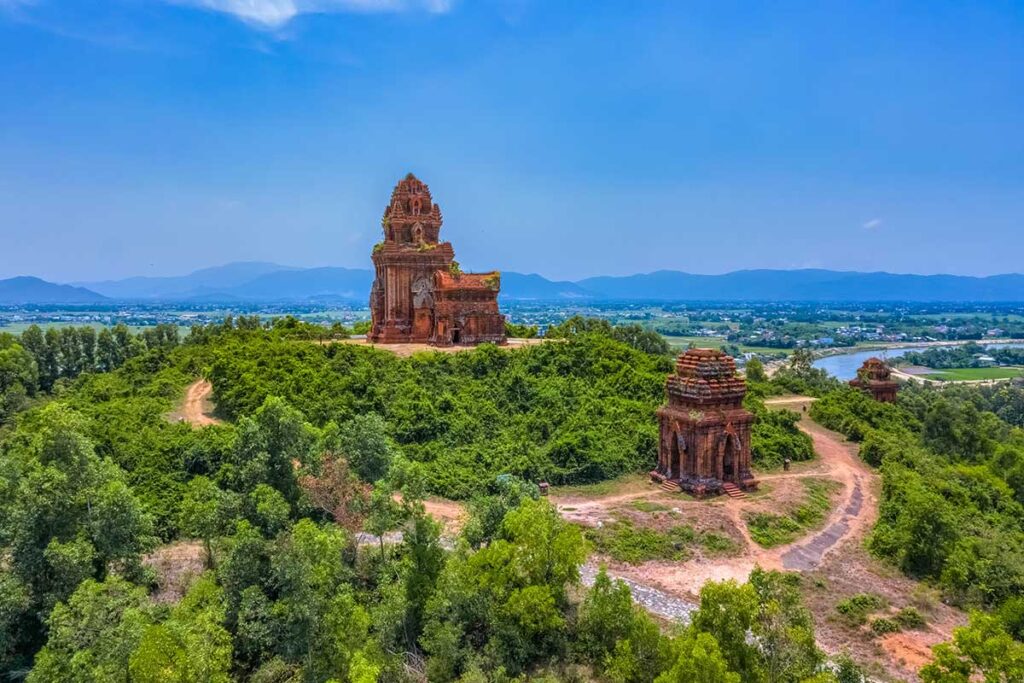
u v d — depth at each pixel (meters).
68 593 36.34
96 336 118.69
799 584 45.50
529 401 74.81
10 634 35.66
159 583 42.31
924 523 47.97
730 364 61.19
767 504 57.16
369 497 45.00
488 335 91.50
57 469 38.44
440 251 95.44
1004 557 46.75
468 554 42.12
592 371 81.00
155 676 28.28
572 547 37.84
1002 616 40.94
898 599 44.50
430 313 94.31
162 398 78.38
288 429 48.28
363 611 36.12
